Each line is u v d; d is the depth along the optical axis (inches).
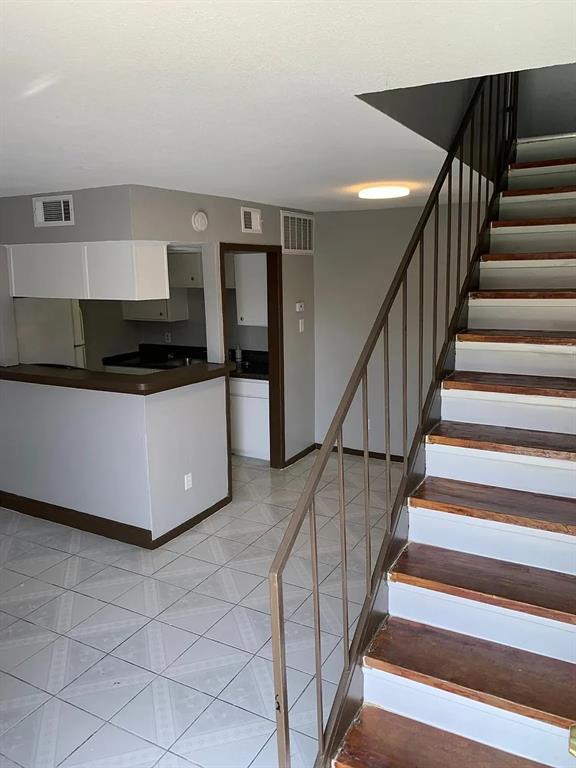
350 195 156.8
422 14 45.8
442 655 73.0
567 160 137.3
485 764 65.9
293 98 68.1
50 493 162.1
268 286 193.0
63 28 47.4
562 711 63.5
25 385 158.9
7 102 67.9
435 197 91.7
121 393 141.8
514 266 116.3
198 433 158.4
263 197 160.4
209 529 158.4
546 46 52.9
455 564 80.9
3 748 86.7
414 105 85.5
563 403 90.9
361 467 204.1
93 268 141.0
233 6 43.8
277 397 200.4
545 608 70.4
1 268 158.1
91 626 115.8
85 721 91.8
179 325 248.5
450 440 90.4
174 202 142.0
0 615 119.5
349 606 120.9
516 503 83.1
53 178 121.0
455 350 106.4
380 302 202.4
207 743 87.2
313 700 95.0
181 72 58.4
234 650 108.3
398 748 68.7
